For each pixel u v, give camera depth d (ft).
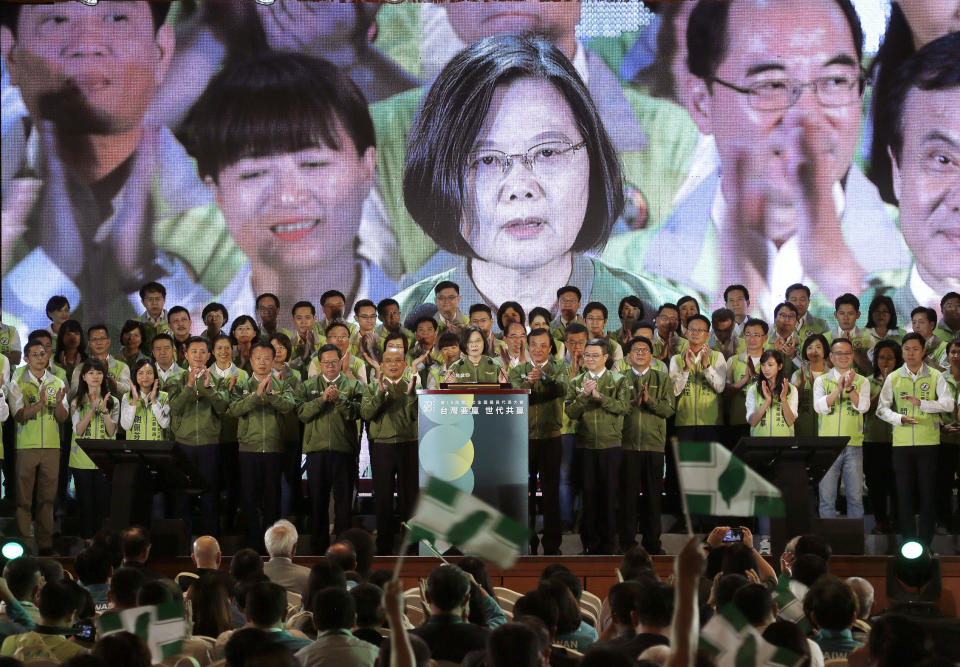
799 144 57.82
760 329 49.78
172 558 41.81
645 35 58.39
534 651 15.93
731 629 17.19
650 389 46.52
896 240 57.47
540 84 58.54
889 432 50.06
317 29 58.70
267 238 58.65
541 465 45.83
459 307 58.54
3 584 25.14
